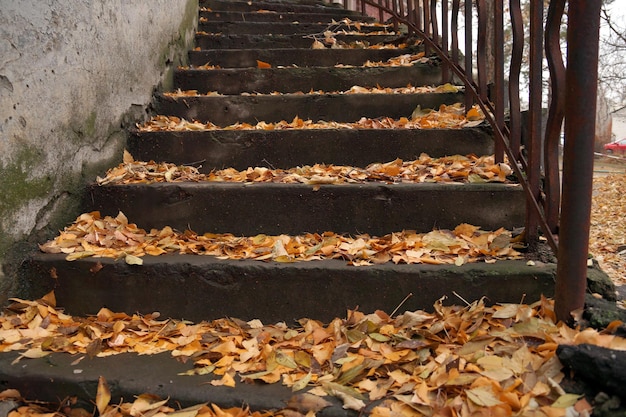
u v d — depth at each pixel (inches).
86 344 65.5
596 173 594.9
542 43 69.4
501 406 48.2
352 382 56.5
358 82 132.4
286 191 85.7
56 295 74.7
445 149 101.9
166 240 82.4
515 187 83.1
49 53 80.0
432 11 133.3
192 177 95.8
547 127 65.7
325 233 84.1
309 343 64.9
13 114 72.1
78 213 87.3
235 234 87.0
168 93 127.5
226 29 174.7
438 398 51.8
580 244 58.0
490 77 267.4
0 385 59.2
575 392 50.2
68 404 58.2
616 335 53.9
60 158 83.0
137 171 96.9
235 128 111.8
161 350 65.0
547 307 63.6
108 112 98.9
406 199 84.4
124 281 73.9
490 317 65.5
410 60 140.3
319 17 192.5
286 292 72.2
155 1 124.5
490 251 75.0
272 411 53.6
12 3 71.3
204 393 55.5
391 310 71.1
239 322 71.2
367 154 102.5
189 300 73.6
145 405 55.2
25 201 74.7
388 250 76.5
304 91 132.8
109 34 99.7
